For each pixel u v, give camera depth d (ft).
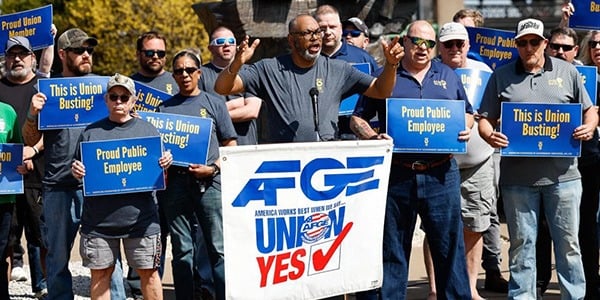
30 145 26.05
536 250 27.99
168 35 92.58
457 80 24.94
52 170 25.61
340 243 22.34
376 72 25.04
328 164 21.99
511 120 24.79
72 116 25.40
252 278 21.47
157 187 23.40
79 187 25.59
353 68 24.07
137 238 23.71
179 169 25.66
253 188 21.36
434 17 102.32
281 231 21.67
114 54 92.99
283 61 23.80
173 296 29.96
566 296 25.29
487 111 25.41
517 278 25.35
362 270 22.65
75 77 25.45
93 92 25.48
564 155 24.77
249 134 28.07
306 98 23.54
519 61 25.38
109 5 92.68
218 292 25.61
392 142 22.71
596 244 27.17
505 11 120.98
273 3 35.86
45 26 29.37
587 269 27.22
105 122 23.68
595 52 28.04
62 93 25.40
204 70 28.60
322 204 21.99
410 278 32.27
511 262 25.49
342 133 28.07
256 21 35.83
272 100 23.59
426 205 24.32
